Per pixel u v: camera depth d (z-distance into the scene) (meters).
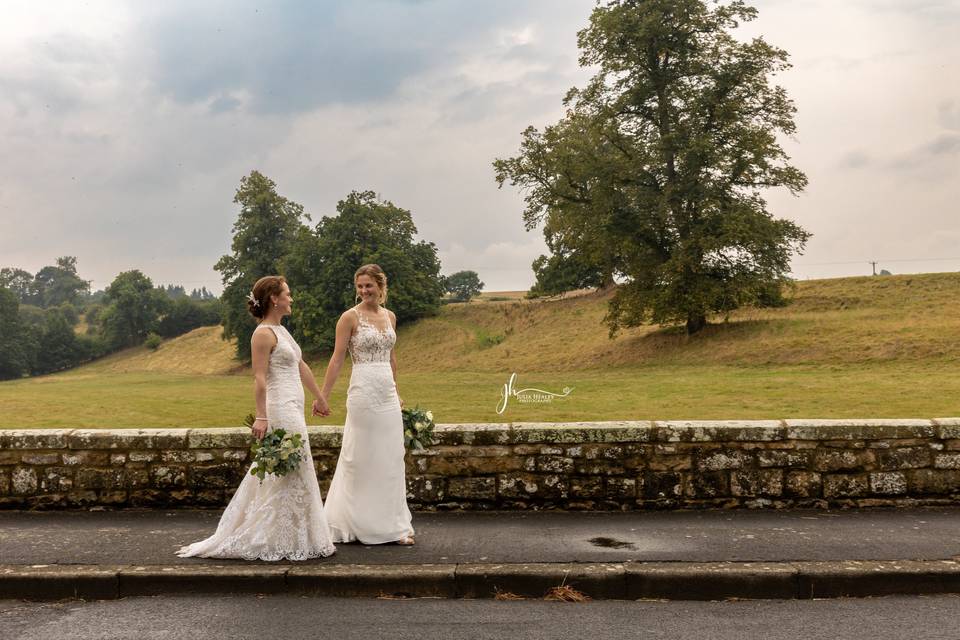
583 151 43.56
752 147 39.44
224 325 84.31
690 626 4.36
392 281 77.88
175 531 6.23
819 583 4.91
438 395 33.00
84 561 5.32
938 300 47.31
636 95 41.97
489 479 6.95
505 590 4.96
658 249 44.50
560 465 6.91
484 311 75.56
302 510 5.44
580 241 46.12
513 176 45.12
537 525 6.35
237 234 83.31
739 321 49.12
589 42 42.06
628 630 4.29
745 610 4.65
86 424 25.73
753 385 31.17
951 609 4.63
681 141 41.09
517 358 59.03
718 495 6.87
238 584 5.03
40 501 7.07
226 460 7.05
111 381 64.94
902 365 35.22
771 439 6.86
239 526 5.50
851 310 49.09
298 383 5.76
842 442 6.86
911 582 4.92
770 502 6.86
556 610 4.66
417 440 6.16
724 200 42.25
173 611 4.68
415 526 6.38
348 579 5.00
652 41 41.69
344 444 6.03
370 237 78.88
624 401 28.02
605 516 6.66
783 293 55.66
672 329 52.03
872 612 4.59
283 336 5.71
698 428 6.88
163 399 36.25
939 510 6.73
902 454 6.86
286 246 82.12
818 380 31.69
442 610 4.67
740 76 40.41
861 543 5.62
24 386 58.41
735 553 5.37
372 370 5.97
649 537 5.87
